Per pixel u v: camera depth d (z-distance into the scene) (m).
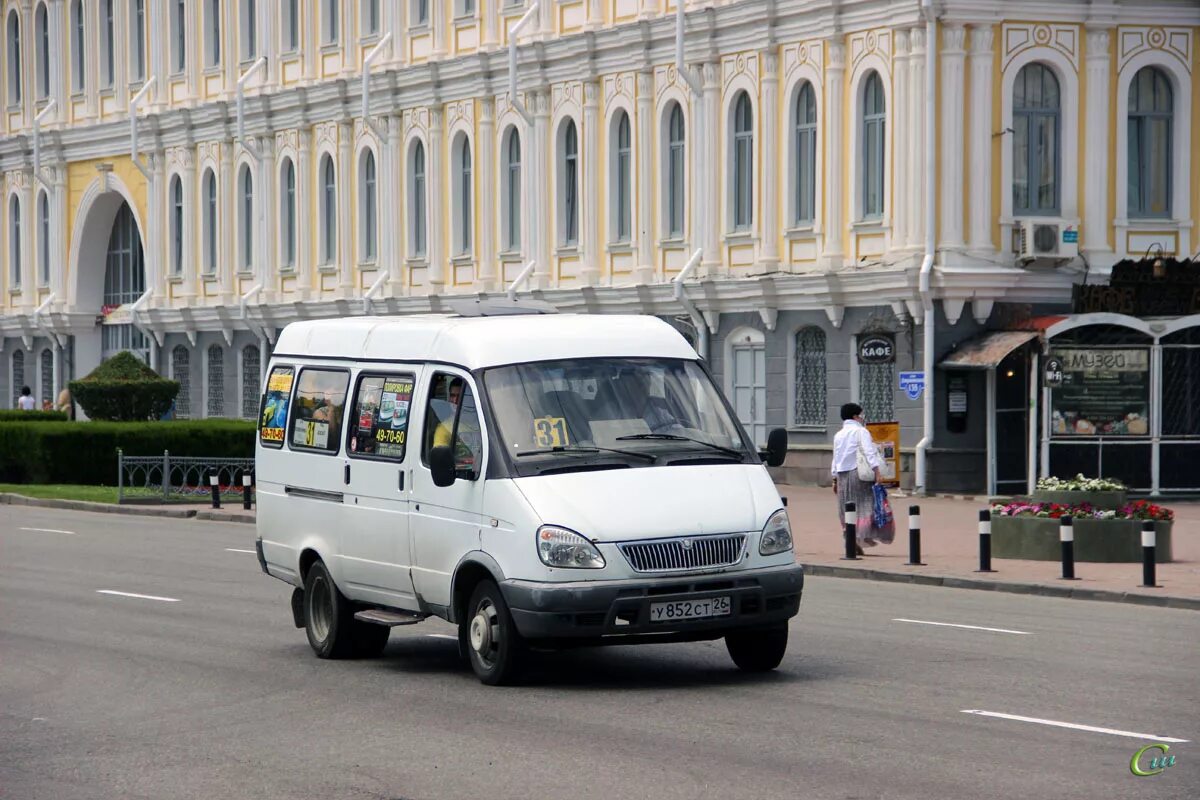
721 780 14.78
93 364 91.06
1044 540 33.34
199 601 28.64
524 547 19.17
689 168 58.41
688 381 21.00
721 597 19.16
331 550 22.36
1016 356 49.69
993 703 18.36
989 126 50.47
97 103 88.88
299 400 23.47
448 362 20.86
